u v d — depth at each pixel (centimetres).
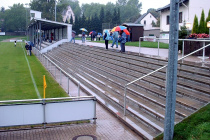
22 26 11212
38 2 8694
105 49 1909
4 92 1247
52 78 1645
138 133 722
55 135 725
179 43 1484
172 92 601
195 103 774
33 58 2909
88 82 1372
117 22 8044
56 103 765
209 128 590
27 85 1419
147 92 1000
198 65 984
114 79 1318
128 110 880
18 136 716
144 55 1392
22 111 738
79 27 7788
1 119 724
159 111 811
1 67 2155
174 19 580
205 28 2052
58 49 3069
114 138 704
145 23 6450
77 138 703
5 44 5906
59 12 9069
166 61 1153
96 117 858
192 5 2636
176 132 623
